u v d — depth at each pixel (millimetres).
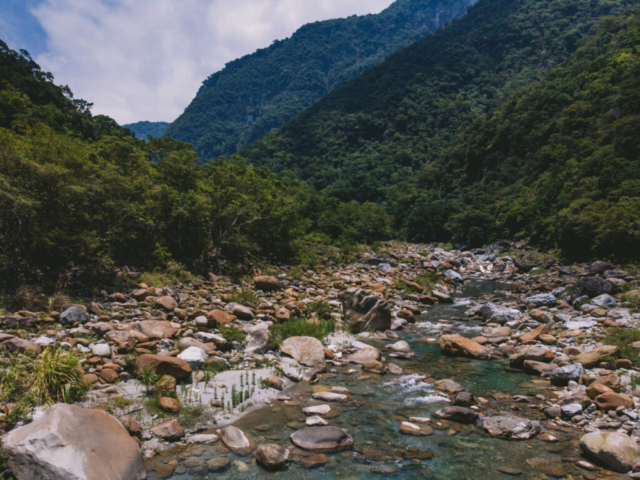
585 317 14617
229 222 24062
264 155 140625
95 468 4746
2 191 11750
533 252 42375
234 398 7660
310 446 6113
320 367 9914
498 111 91062
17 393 6426
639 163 39281
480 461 5863
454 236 64375
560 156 58594
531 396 8359
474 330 14617
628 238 30125
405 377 9508
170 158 24812
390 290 22281
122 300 13633
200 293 16328
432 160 120688
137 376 7988
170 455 5844
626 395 7535
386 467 5703
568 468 5664
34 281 12953
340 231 49031
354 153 135000
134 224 18719
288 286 20984
